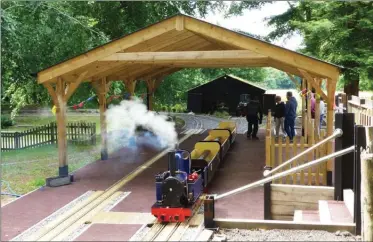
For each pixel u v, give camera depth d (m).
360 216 7.05
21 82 21.30
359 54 21.59
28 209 10.32
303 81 19.92
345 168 8.81
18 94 23.95
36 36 18.67
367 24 21.11
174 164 9.41
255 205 10.37
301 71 11.91
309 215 8.52
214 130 18.44
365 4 21.56
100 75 15.70
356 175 7.10
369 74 21.67
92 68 13.90
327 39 22.22
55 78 13.23
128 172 14.30
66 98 13.43
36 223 9.27
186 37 13.59
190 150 18.41
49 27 18.83
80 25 19.86
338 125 8.73
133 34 12.62
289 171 7.75
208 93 37.84
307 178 11.80
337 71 11.65
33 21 18.44
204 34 12.18
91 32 20.75
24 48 18.70
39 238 8.24
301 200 9.15
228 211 9.93
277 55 11.96
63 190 12.12
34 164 16.59
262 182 7.88
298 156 8.98
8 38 16.98
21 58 18.77
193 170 11.38
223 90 37.50
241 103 35.00
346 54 21.14
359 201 7.08
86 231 8.66
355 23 21.92
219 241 6.96
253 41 12.02
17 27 17.81
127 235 8.37
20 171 15.28
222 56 12.25
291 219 9.20
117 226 8.95
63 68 13.07
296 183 11.69
